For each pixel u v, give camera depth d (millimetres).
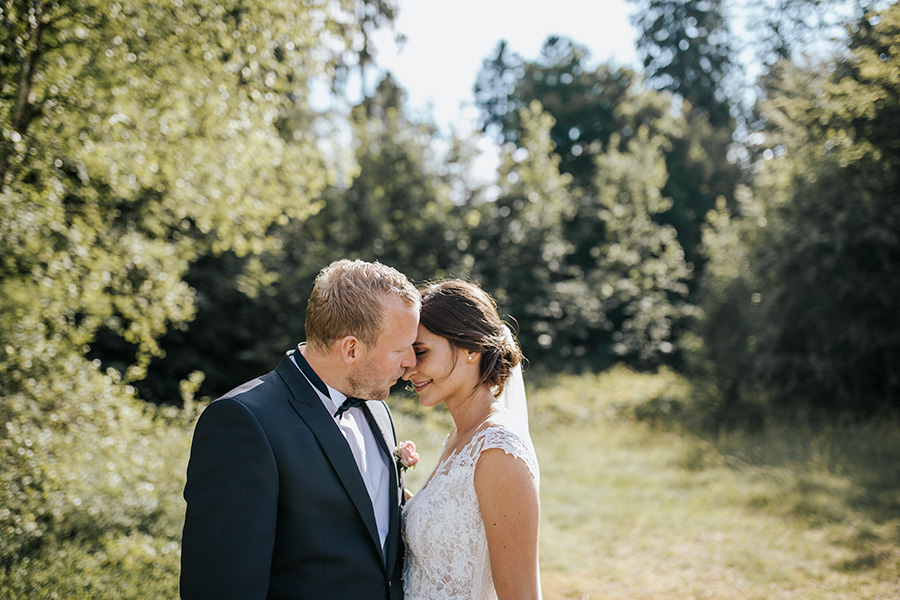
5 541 4055
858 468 7902
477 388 2115
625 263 20688
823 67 9531
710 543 5934
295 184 7629
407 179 18438
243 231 7527
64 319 5707
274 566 1767
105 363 14602
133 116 5617
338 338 1892
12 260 4848
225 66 6004
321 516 1799
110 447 4738
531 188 19969
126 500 5141
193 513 1699
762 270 12633
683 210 24391
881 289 10859
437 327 2068
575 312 19422
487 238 19719
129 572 4156
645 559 5668
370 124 18562
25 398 4418
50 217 4840
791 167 11961
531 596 1837
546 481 8508
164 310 6645
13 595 3609
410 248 18000
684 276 20828
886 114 8898
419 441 10281
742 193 14070
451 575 1967
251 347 16750
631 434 11430
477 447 1929
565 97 26703
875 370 11539
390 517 2031
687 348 15281
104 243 6148
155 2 5293
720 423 11969
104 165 5520
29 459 4047
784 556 5445
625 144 25875
